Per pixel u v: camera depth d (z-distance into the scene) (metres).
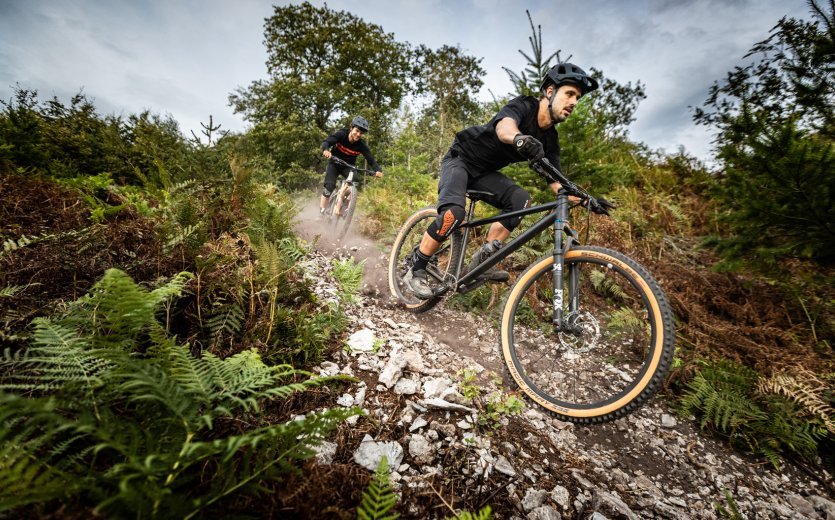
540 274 2.22
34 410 0.64
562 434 1.82
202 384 1.00
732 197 3.14
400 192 7.93
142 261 1.70
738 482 1.77
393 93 30.00
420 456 1.34
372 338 2.07
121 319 1.02
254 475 0.86
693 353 2.63
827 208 2.54
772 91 3.04
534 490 1.31
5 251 1.45
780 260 3.25
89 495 0.67
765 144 2.68
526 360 2.59
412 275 2.88
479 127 2.62
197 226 1.89
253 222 2.58
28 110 4.55
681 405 2.27
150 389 0.87
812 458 1.95
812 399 2.02
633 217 4.72
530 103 2.40
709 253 4.27
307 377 1.56
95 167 5.00
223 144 3.96
